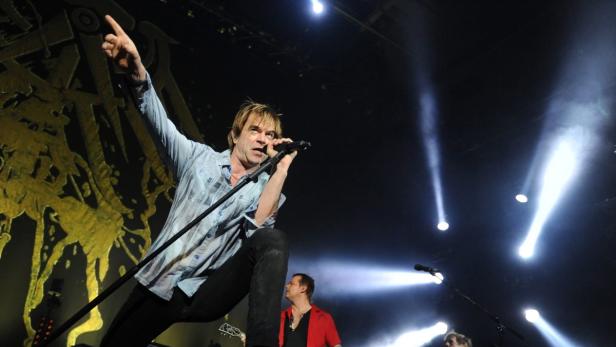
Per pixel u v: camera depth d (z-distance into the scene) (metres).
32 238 5.88
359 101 10.21
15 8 6.58
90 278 6.15
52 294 5.59
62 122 6.53
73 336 5.75
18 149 6.08
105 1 7.47
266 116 2.18
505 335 8.41
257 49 9.11
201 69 8.23
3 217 5.74
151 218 6.90
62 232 6.11
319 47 9.31
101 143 6.78
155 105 1.85
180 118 7.66
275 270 1.59
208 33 8.52
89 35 7.14
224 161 2.03
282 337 5.13
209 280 1.80
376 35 8.95
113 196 6.66
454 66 9.16
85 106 6.79
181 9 8.27
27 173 6.06
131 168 6.95
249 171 2.10
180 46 8.09
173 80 7.81
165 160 2.00
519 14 7.94
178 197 1.92
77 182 6.43
